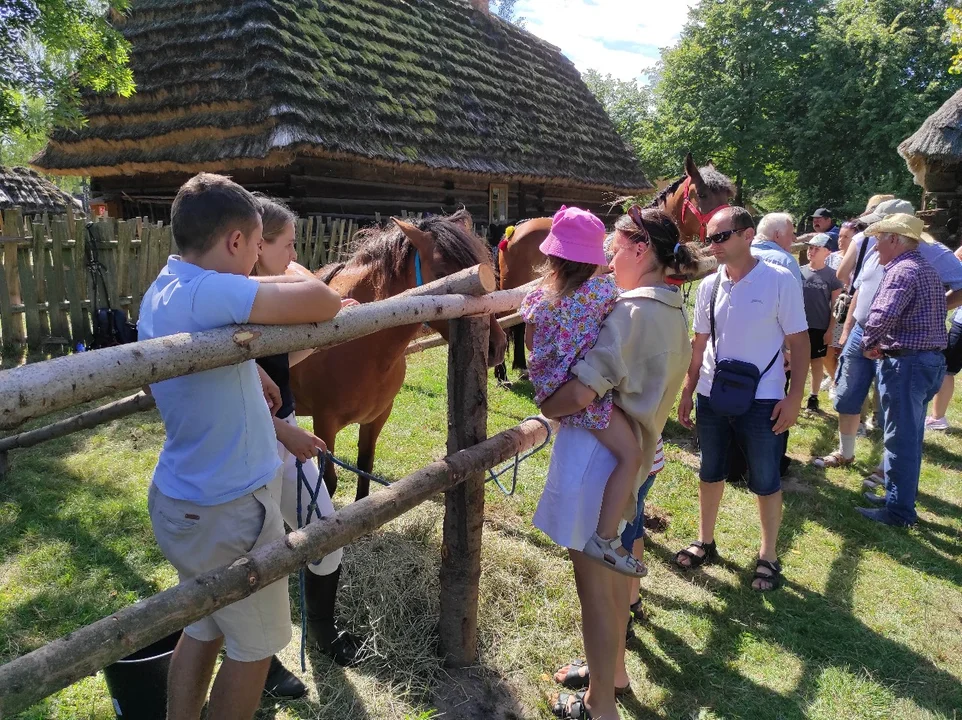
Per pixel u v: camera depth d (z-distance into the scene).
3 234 6.52
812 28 25.95
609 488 2.00
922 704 2.62
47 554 3.22
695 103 27.53
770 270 3.18
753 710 2.56
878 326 3.92
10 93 8.53
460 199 11.68
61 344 6.87
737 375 3.15
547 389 1.97
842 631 3.05
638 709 2.54
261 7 8.84
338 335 1.70
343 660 2.60
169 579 3.10
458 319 2.33
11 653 2.57
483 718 2.41
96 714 2.31
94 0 8.50
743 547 3.78
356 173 9.68
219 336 1.40
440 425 5.38
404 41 11.22
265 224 2.27
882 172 24.41
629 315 1.96
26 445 3.07
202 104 8.56
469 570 2.54
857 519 4.15
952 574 3.56
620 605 2.40
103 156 9.55
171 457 1.68
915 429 3.96
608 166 14.54
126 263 7.20
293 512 2.38
